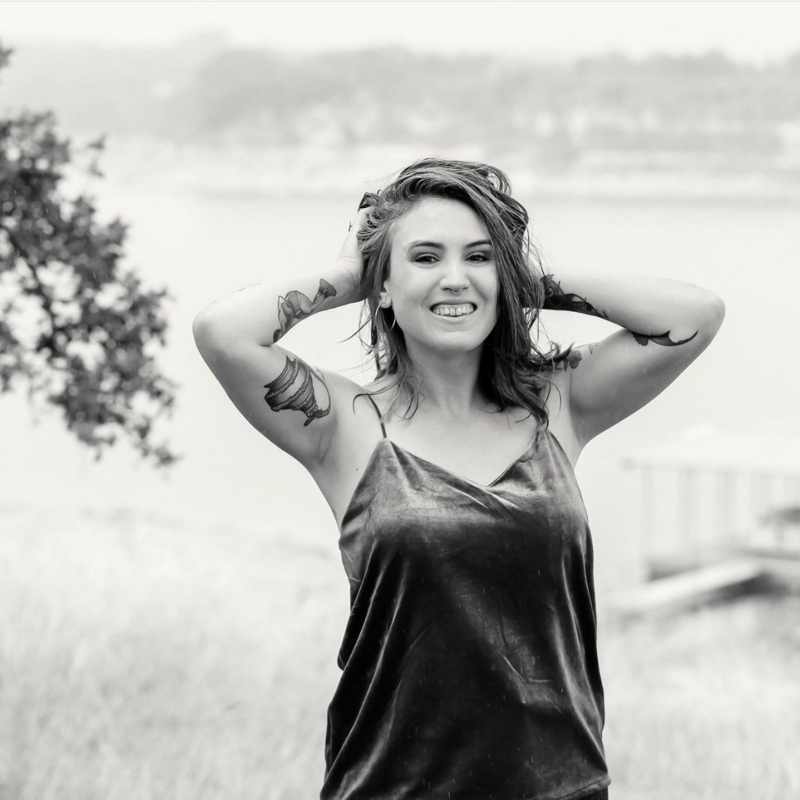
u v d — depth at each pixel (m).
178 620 9.56
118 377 7.07
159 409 7.23
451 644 2.88
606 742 7.80
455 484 2.96
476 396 3.20
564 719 2.93
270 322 3.13
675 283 3.27
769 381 44.06
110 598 10.21
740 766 7.28
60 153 6.71
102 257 6.87
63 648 8.11
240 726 7.28
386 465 3.04
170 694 7.67
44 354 7.05
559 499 2.99
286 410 3.15
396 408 3.16
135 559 13.10
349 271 3.28
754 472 19.48
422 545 2.89
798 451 20.33
